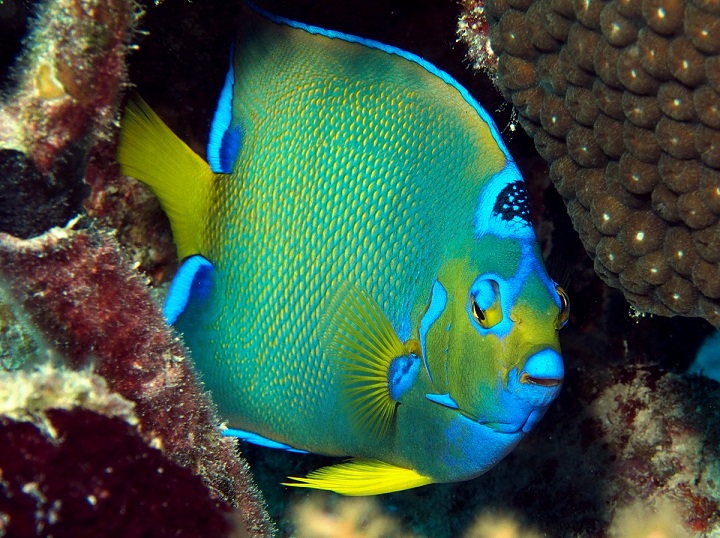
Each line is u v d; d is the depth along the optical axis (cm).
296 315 59
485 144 56
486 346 55
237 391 61
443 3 68
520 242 55
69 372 51
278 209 58
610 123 60
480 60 70
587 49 59
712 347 80
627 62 58
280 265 59
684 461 79
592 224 64
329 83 58
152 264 70
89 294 54
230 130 59
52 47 54
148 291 55
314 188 58
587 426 81
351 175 58
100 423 50
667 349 80
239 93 59
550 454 80
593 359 81
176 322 61
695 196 58
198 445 54
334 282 58
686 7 55
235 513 52
